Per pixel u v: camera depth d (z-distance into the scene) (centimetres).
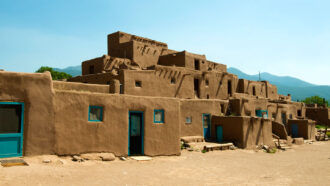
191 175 1068
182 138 2003
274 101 3591
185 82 2614
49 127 1059
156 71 2342
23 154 991
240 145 2044
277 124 2703
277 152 2112
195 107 2230
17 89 998
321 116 4569
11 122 978
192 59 3002
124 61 2709
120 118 1287
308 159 1758
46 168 911
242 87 3694
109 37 3092
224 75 3198
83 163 1072
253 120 2156
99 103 1223
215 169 1231
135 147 1373
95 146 1185
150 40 3244
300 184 1018
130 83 2123
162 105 1480
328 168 1415
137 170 1075
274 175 1171
